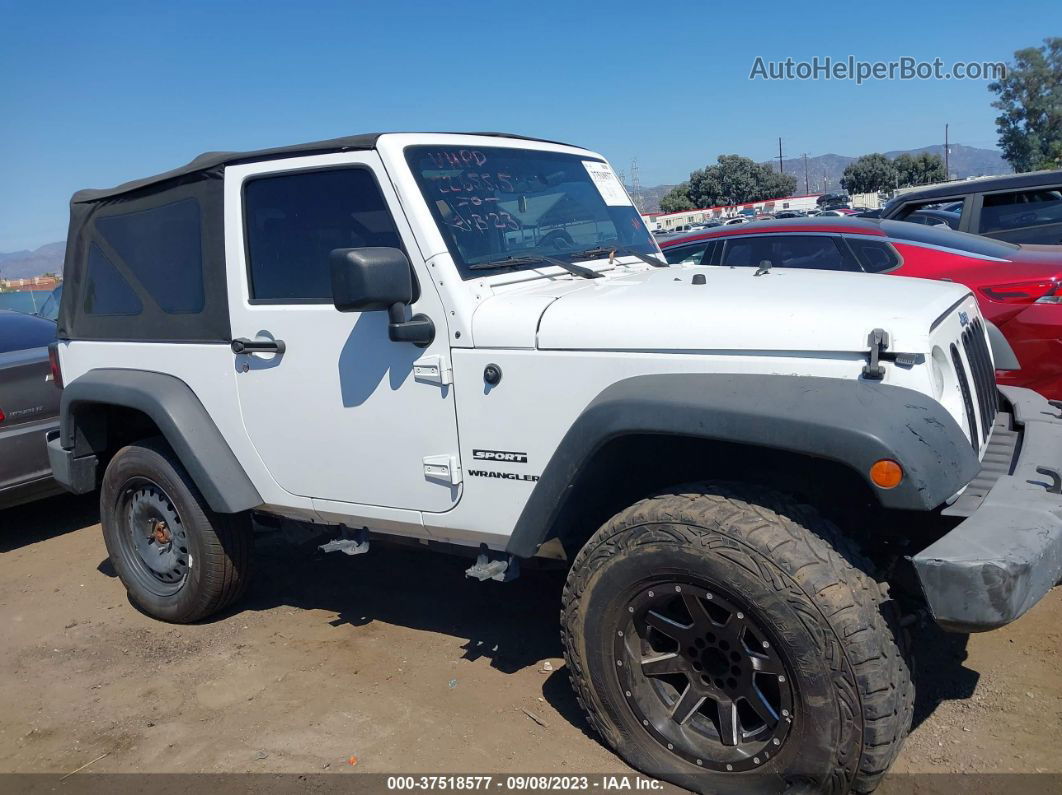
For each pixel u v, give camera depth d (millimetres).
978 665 3201
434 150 3166
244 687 3480
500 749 2920
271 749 3025
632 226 4117
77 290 4238
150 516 4172
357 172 3072
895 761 2676
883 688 2229
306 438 3355
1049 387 4844
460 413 2912
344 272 2678
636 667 2645
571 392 2684
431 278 2902
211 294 3547
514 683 3352
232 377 3523
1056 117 53219
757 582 2301
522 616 3941
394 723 3131
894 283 2994
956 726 2842
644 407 2443
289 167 3234
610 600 2596
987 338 3318
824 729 2275
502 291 2990
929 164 63375
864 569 2383
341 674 3521
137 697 3475
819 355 2367
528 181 3537
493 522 2938
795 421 2238
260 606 4277
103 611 4402
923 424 2209
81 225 4180
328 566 4730
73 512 6277
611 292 2904
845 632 2223
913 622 2559
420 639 3783
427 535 3207
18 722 3363
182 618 4090
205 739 3125
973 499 2422
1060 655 3221
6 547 5602
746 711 2615
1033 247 5926
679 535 2426
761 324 2434
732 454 2748
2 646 4074
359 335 3096
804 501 2658
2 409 5137
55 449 4332
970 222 8164
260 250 3391
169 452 3889
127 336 3941
